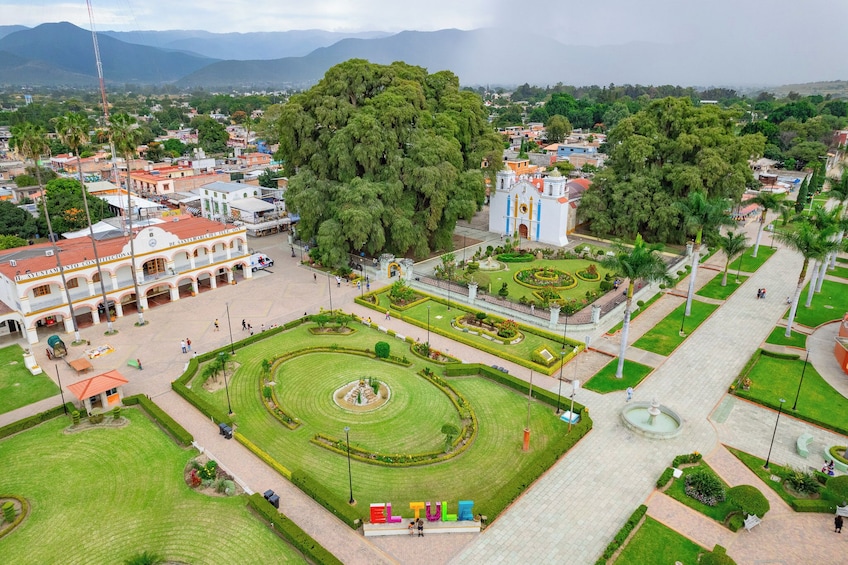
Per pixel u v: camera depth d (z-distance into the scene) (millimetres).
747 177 92875
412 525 33406
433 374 52188
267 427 44438
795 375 52281
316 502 36219
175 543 32781
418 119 86188
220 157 186000
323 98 83750
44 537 33344
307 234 84250
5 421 45750
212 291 75688
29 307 58875
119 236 77312
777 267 85562
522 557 31828
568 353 56375
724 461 40219
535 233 99562
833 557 31797
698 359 55656
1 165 148250
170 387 50719
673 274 81188
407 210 82500
